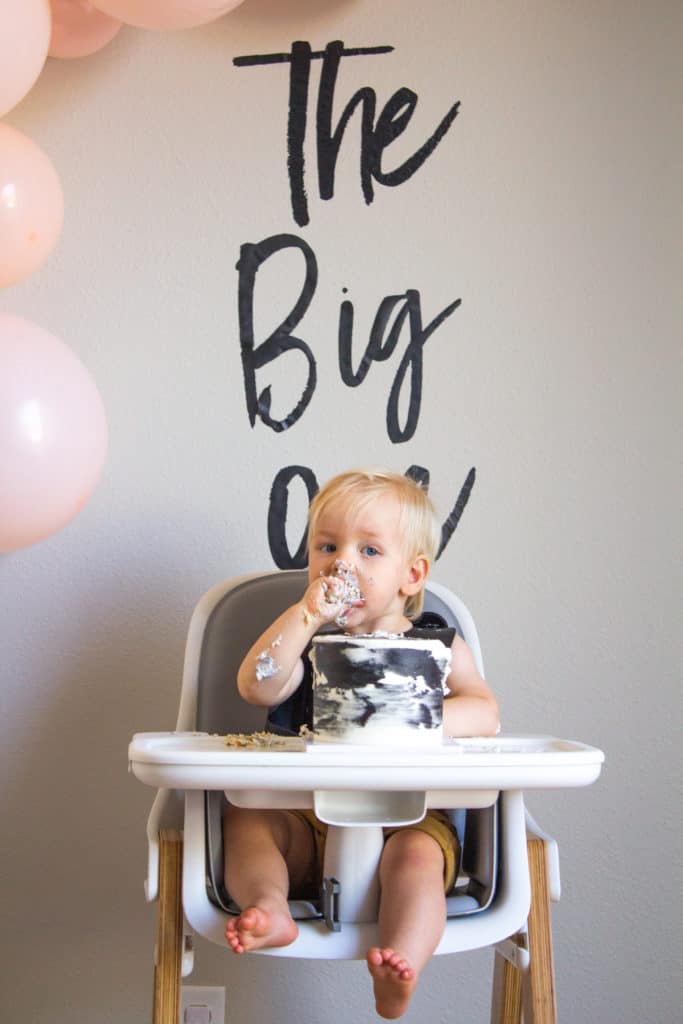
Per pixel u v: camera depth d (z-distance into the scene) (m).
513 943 1.38
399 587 1.48
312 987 1.85
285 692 1.40
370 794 1.21
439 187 1.96
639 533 1.93
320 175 1.96
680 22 1.97
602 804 1.90
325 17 1.97
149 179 1.95
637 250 1.97
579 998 1.87
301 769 1.11
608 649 1.92
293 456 1.92
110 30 1.80
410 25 1.98
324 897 1.26
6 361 1.55
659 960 1.88
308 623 1.36
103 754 1.88
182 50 1.97
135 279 1.94
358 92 1.96
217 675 1.54
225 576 1.91
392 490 1.46
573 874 1.89
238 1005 1.85
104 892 1.86
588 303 1.96
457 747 1.16
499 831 1.33
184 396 1.92
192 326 1.93
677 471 1.95
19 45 1.49
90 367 1.92
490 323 1.95
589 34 1.98
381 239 1.95
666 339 1.96
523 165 1.97
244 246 1.94
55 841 1.87
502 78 1.98
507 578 1.92
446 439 1.93
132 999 1.85
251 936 1.16
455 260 1.96
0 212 1.58
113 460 1.92
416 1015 1.86
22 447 1.53
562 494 1.93
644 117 1.98
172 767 1.11
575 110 1.98
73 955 1.86
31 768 1.88
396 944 1.17
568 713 1.90
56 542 1.91
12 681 1.89
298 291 1.94
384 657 1.18
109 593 1.90
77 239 1.94
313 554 1.46
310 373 1.93
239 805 1.21
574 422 1.94
